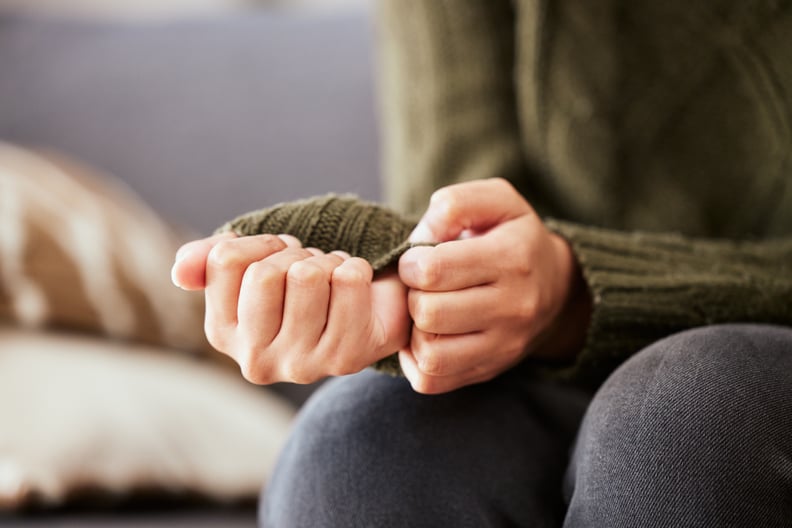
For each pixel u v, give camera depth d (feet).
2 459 2.95
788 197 2.95
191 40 5.08
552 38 2.96
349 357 2.18
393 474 2.28
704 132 3.00
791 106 2.92
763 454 2.11
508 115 3.05
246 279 2.11
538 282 2.35
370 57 4.90
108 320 3.66
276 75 4.87
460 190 2.35
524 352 2.43
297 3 6.97
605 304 2.43
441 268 2.23
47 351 3.35
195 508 3.15
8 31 5.24
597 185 3.00
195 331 3.91
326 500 2.27
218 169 4.65
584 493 2.19
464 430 2.35
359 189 4.50
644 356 2.29
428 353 2.25
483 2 3.07
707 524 2.10
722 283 2.50
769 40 2.90
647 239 2.62
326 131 4.66
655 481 2.14
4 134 4.82
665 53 2.97
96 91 4.93
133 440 3.12
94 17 5.48
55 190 4.08
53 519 2.94
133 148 4.77
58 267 3.61
